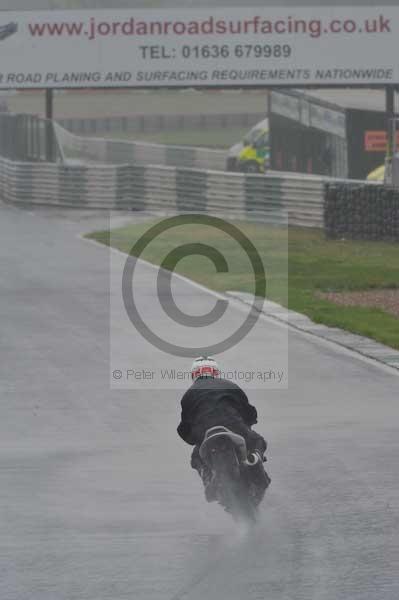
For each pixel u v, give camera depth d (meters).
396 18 183.50
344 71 184.50
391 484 44.94
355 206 141.12
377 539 37.97
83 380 66.31
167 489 44.88
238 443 37.34
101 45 189.88
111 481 46.03
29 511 41.84
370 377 67.25
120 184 184.38
